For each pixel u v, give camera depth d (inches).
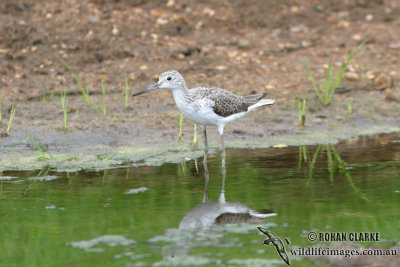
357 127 618.8
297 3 888.3
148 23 792.9
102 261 299.1
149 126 597.0
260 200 390.6
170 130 593.3
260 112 647.8
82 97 653.3
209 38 791.7
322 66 747.4
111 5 813.2
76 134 568.4
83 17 776.3
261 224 347.6
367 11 900.0
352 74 720.3
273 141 571.5
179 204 384.5
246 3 868.0
